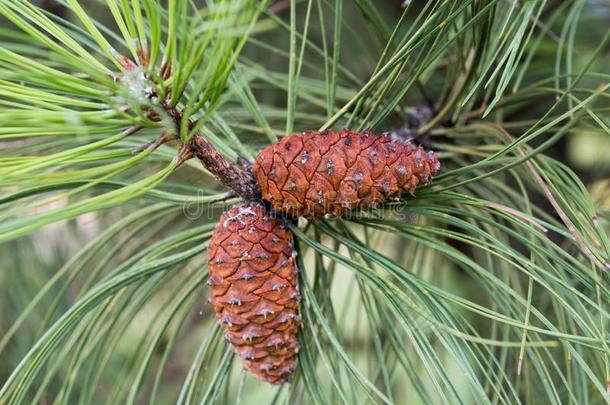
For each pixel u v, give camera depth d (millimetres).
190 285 619
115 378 837
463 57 642
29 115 492
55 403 619
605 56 785
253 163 589
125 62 544
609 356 568
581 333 608
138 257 610
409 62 700
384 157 567
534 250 568
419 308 556
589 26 818
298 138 574
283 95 843
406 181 569
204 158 568
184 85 527
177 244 612
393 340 616
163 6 683
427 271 788
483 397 542
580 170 932
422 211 587
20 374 607
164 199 594
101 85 527
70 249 886
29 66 511
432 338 735
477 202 570
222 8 468
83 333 636
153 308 982
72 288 869
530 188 754
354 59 894
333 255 584
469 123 684
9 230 488
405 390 885
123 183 596
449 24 577
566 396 661
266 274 581
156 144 538
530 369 664
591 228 570
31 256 866
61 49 511
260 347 587
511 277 640
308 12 599
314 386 588
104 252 868
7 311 840
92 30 544
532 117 814
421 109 690
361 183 564
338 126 674
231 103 705
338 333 629
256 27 501
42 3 795
